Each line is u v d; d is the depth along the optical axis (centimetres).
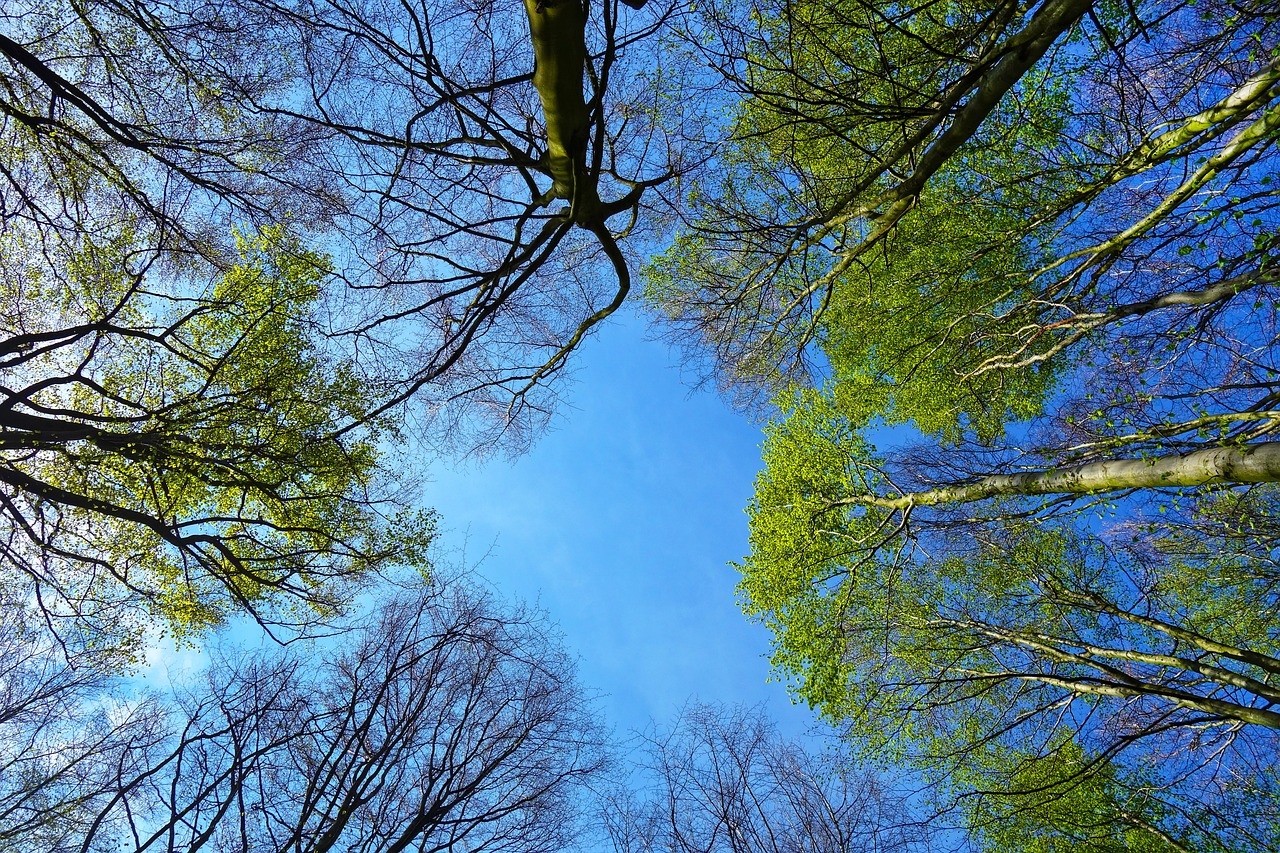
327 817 595
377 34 503
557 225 593
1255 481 517
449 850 660
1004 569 1011
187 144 704
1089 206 750
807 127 750
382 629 762
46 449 655
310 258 808
